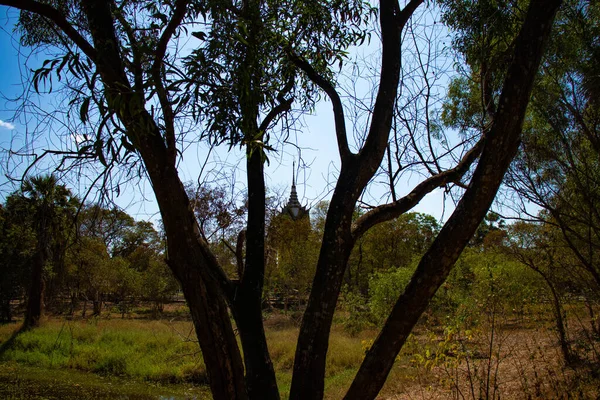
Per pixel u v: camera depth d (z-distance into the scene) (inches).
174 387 448.8
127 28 98.0
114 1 110.5
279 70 142.9
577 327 311.7
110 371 514.6
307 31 149.4
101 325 735.7
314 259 851.4
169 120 88.2
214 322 88.8
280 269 841.5
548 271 271.0
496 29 145.8
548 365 262.8
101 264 730.8
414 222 1116.5
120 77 92.1
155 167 87.7
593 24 181.3
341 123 120.5
